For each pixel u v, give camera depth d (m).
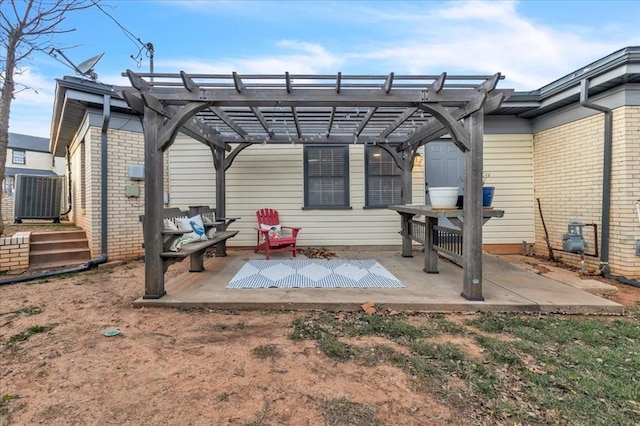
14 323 2.78
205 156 6.52
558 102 5.27
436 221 4.41
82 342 2.41
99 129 5.42
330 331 2.64
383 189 6.64
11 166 17.66
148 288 3.31
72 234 5.88
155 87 3.24
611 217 4.62
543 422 1.54
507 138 6.35
